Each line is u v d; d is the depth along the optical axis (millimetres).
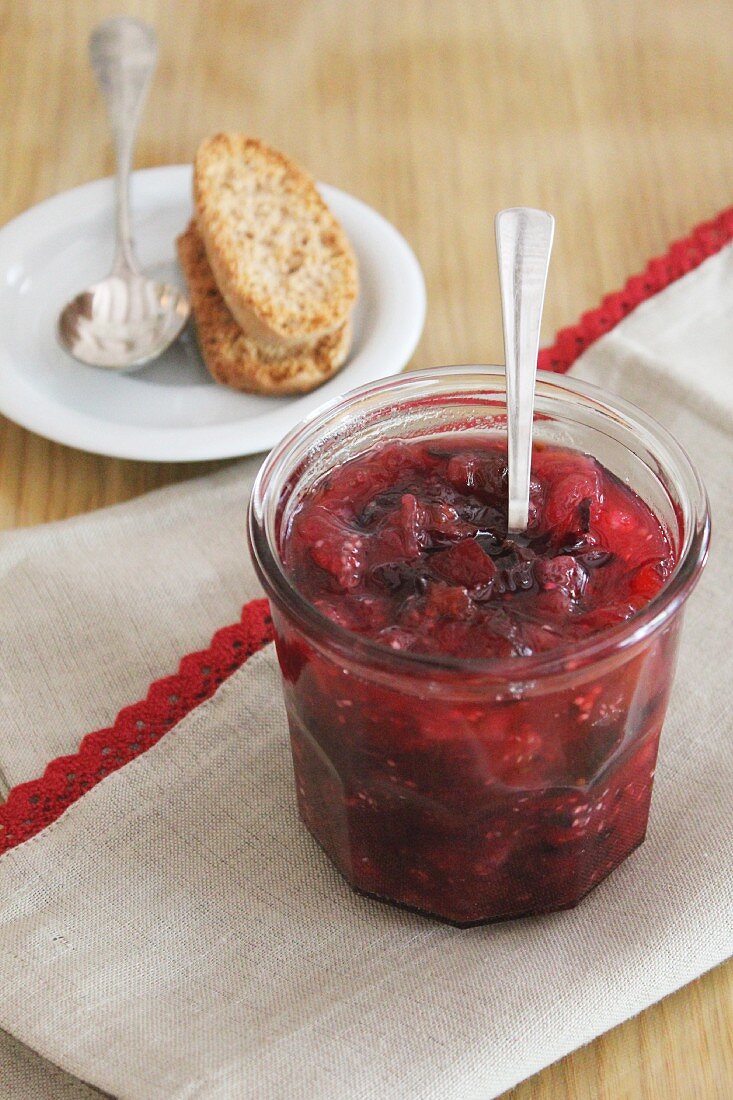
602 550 515
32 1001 524
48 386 679
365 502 529
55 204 733
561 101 806
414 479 533
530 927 534
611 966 519
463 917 529
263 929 539
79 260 724
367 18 856
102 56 803
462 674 470
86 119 802
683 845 547
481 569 501
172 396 678
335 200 727
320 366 672
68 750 578
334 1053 509
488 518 523
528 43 838
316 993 524
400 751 494
